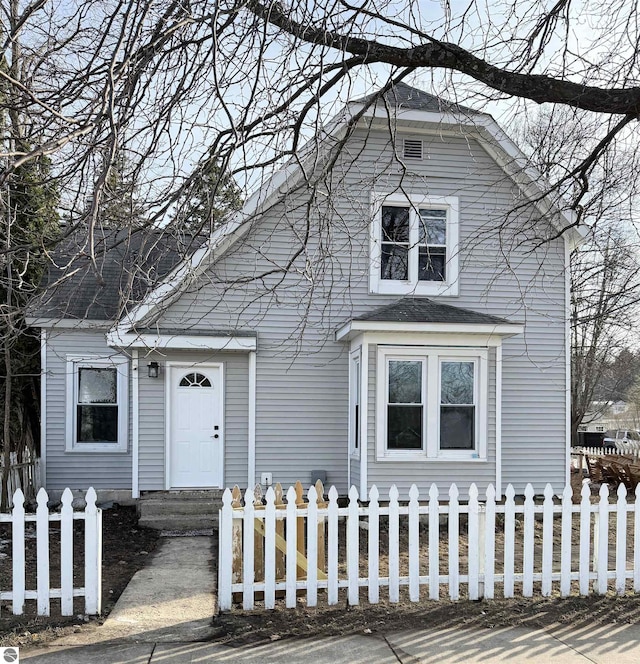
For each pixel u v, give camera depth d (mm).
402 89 12727
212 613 6172
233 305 12141
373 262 12516
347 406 12500
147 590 6961
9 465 11117
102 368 13086
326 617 6039
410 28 5363
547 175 8109
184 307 11961
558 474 12859
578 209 7758
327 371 12484
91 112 4609
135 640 5469
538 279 12969
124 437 13133
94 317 12305
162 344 11609
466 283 12781
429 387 11453
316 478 12367
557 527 11125
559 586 7094
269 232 12180
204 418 12344
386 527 10766
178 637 5539
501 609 6316
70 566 6031
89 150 4945
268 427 12344
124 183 5523
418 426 11516
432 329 11172
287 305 12312
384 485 11305
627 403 40719
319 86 4930
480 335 11555
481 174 12797
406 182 12555
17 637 5508
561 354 13039
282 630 5715
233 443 12344
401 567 8211
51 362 12938
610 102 5656
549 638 5625
